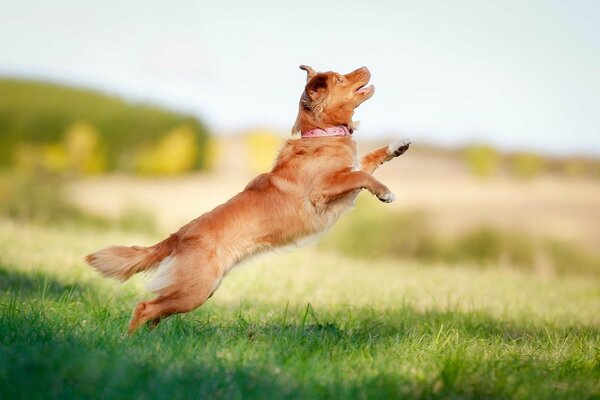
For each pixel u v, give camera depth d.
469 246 29.11
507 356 7.51
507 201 41.34
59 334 7.21
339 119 9.04
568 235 32.00
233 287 12.21
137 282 12.04
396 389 5.96
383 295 12.18
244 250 8.51
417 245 27.62
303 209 8.69
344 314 9.87
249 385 5.86
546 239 30.86
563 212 38.56
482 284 15.65
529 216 36.69
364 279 14.84
